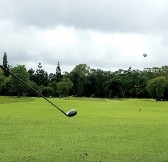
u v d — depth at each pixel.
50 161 12.03
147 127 23.67
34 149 14.41
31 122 26.16
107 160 12.30
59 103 62.78
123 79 146.12
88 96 157.12
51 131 20.80
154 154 13.55
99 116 33.41
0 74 111.00
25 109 43.47
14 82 110.19
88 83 156.12
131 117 32.69
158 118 31.91
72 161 12.08
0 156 12.78
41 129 21.73
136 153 13.76
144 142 16.75
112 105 59.84
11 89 112.25
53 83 147.50
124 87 148.38
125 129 22.36
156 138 18.20
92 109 46.56
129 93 148.12
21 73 112.06
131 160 12.36
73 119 29.44
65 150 14.24
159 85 108.31
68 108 47.47
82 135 19.14
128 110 45.25
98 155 13.24
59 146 15.25
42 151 13.94
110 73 157.00
